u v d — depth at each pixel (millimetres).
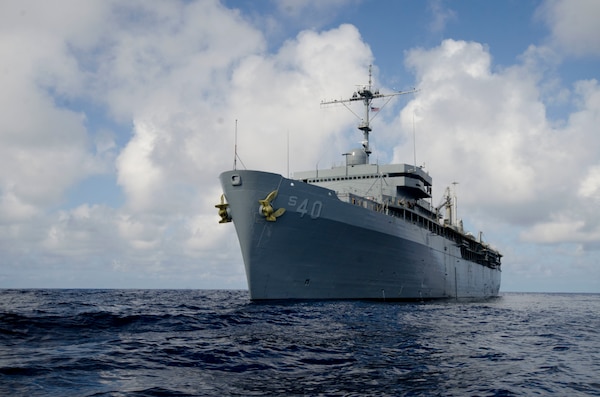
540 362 15211
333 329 21359
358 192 51312
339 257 38594
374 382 11570
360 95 56812
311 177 54562
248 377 11750
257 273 35594
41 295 66562
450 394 10656
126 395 9805
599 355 17125
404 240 45062
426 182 57000
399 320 26859
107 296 64250
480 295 78250
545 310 48188
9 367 11688
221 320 23141
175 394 10023
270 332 19609
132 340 16500
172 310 31172
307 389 10773
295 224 35250
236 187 34688
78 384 10523
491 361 15031
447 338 20250
